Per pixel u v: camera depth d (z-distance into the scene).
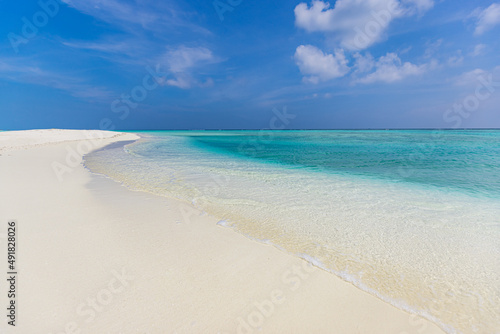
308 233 4.39
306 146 25.39
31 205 5.17
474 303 2.71
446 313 2.56
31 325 2.16
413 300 2.74
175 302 2.55
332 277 3.11
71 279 2.81
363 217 5.19
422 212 5.52
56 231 4.01
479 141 31.17
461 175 9.64
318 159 14.68
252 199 6.38
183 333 2.20
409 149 21.47
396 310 2.59
